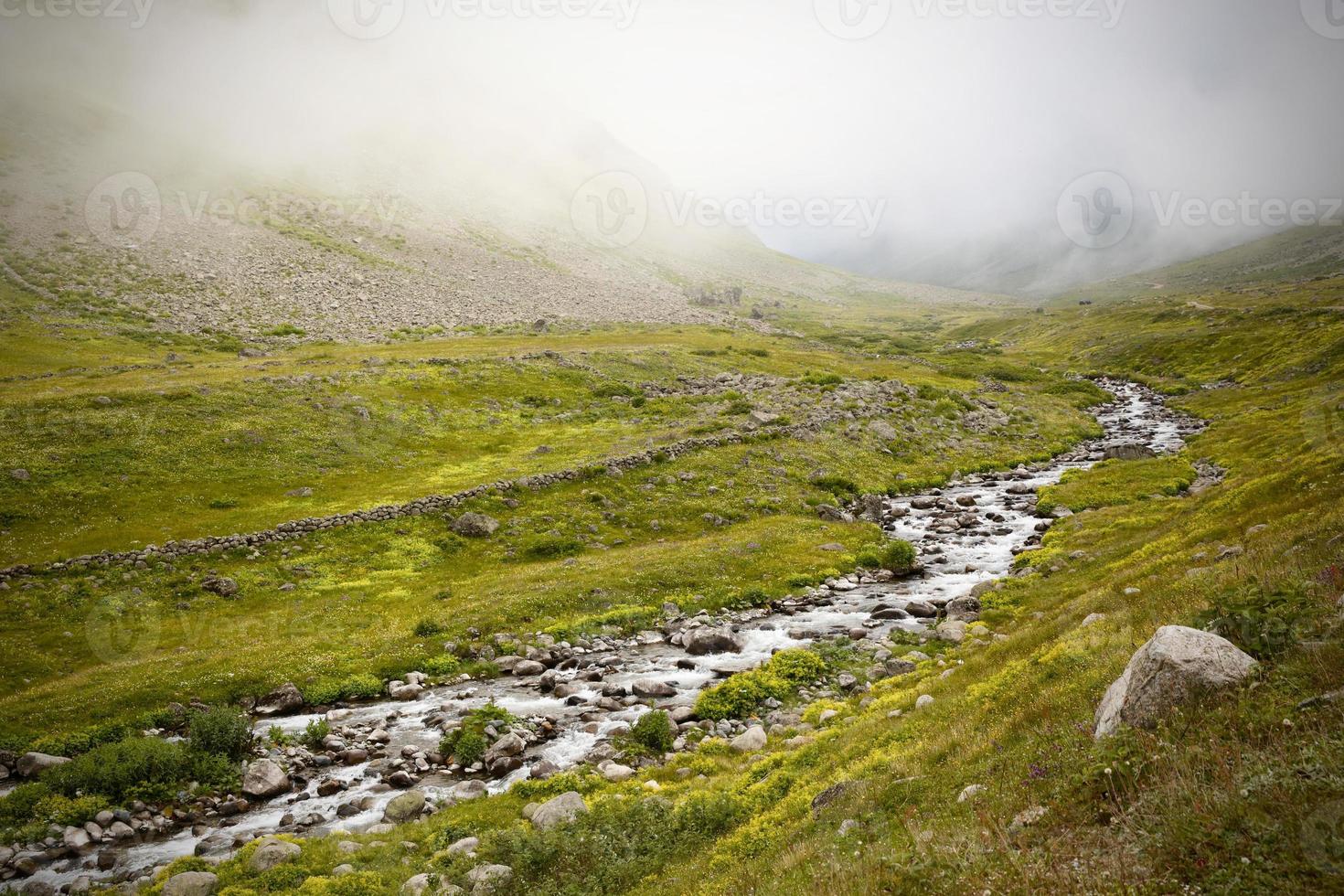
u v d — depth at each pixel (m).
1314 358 108.19
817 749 19.69
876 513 59.88
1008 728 14.51
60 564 40.78
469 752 24.22
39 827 20.41
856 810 13.52
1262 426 73.81
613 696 29.08
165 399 66.94
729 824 16.36
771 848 13.60
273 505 53.09
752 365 125.62
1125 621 18.80
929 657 28.86
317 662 32.66
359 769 24.28
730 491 61.25
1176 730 10.10
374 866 17.28
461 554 48.53
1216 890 6.83
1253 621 12.19
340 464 62.69
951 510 59.16
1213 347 147.62
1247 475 42.56
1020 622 29.67
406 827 19.53
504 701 29.25
